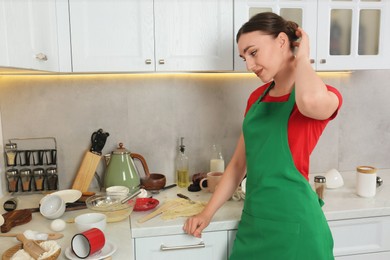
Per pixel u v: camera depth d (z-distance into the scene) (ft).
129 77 6.97
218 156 7.34
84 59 5.77
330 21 6.40
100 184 6.95
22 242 4.12
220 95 7.28
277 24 4.50
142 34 5.88
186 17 5.97
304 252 4.44
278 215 4.53
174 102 7.16
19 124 6.73
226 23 6.06
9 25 3.81
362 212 5.59
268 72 4.54
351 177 7.43
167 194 6.54
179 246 5.18
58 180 6.92
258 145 4.72
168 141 7.23
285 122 4.49
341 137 7.83
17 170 6.60
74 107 6.86
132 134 7.10
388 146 7.98
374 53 6.64
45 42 5.06
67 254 4.05
